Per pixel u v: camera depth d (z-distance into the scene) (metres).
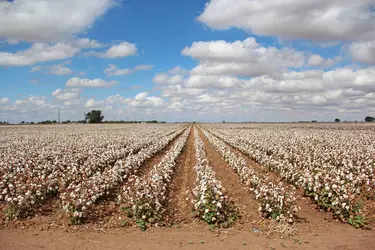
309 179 9.02
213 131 46.94
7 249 6.04
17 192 8.40
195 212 8.21
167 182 11.36
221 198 7.75
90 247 6.14
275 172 13.08
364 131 40.38
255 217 7.91
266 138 25.47
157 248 6.09
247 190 10.54
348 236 6.68
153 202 7.84
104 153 14.77
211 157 19.09
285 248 6.05
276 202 7.80
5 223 7.38
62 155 14.90
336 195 8.03
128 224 7.44
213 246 6.18
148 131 42.50
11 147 18.34
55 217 7.82
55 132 38.56
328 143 21.83
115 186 10.45
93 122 120.69
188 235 6.80
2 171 10.93
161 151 21.97
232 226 7.33
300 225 7.34
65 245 6.24
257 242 6.37
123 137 26.66
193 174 13.59
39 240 6.48
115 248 6.10
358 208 7.73
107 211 8.36
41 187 8.88
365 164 12.22
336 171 10.88
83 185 8.74
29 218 7.71
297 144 20.86
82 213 7.48
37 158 13.38
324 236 6.68
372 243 6.29
